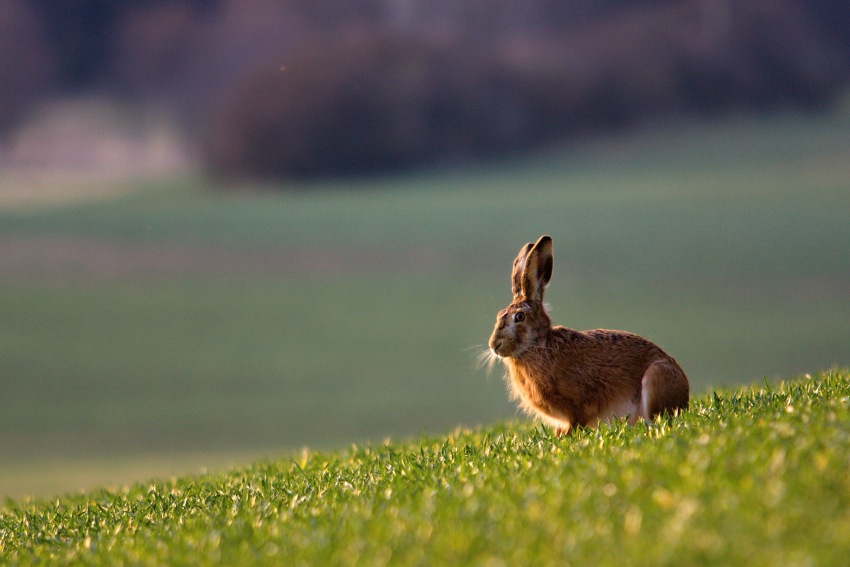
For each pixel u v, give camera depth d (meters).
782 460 21.50
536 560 18.64
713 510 19.52
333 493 28.64
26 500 40.59
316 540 22.16
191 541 24.52
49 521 32.53
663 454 24.03
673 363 32.03
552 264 33.12
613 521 20.08
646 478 22.19
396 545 20.64
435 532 21.03
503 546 19.61
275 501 29.17
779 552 17.31
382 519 23.02
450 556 19.42
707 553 17.53
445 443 35.44
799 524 18.36
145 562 23.28
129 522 29.77
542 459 27.06
